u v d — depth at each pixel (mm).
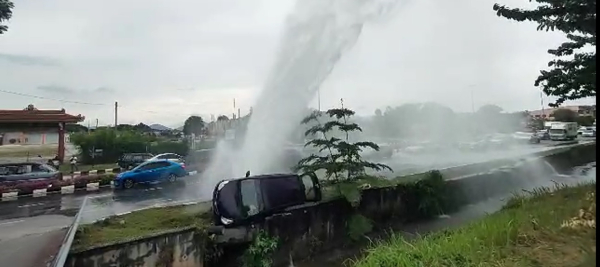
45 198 17906
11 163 19719
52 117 28000
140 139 34062
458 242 6281
